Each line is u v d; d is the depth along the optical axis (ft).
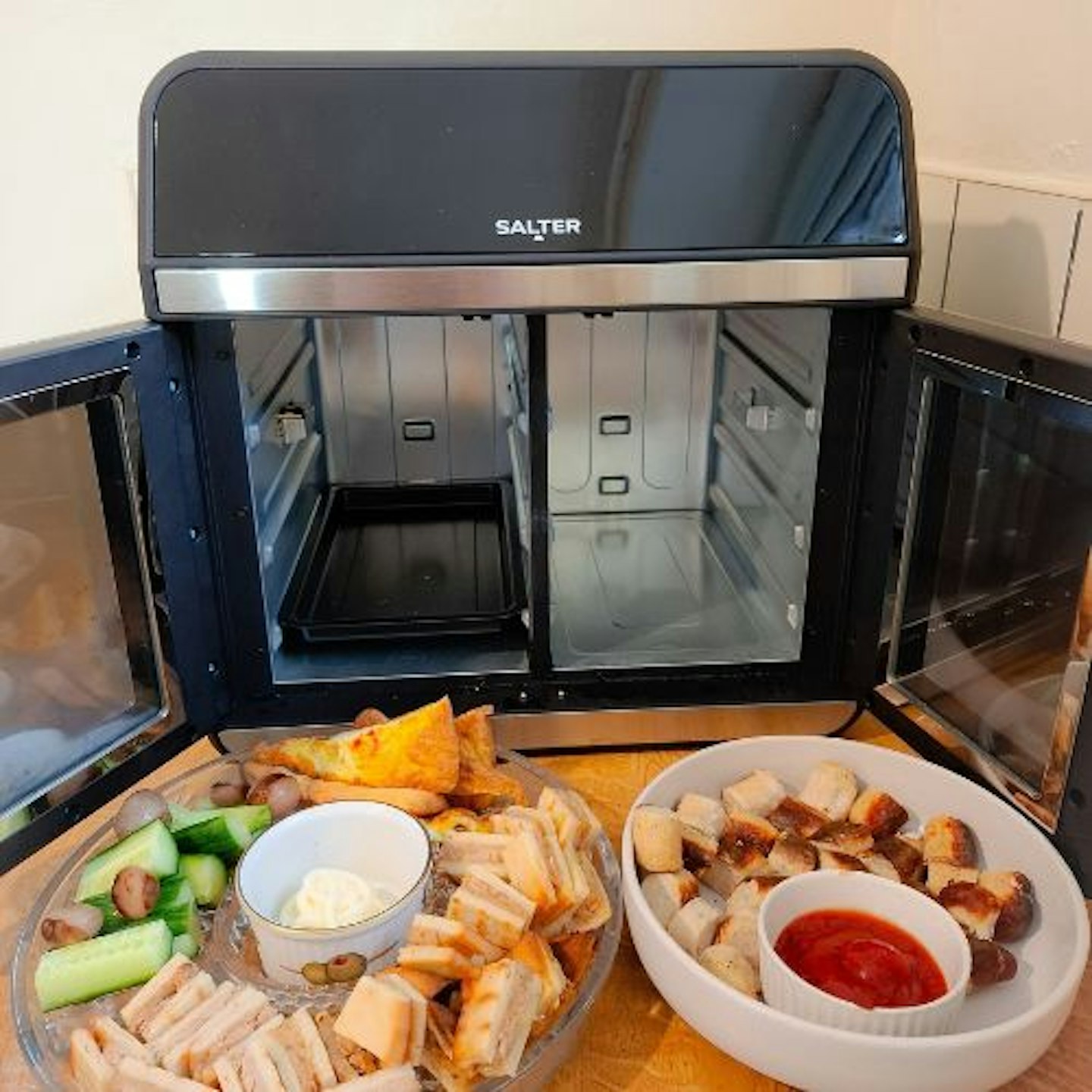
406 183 2.30
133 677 2.55
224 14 3.46
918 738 2.55
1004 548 2.43
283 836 2.18
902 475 2.44
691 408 3.67
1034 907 2.13
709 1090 1.93
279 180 2.29
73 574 2.48
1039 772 2.24
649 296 2.34
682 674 2.77
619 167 2.32
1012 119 2.92
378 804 2.24
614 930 2.14
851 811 2.39
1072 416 1.97
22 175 3.66
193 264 2.27
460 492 3.77
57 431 2.31
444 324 3.57
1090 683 1.99
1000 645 2.42
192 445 2.47
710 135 2.34
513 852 2.06
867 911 2.04
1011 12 2.89
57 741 2.43
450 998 1.91
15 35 3.46
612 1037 2.04
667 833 2.16
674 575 3.42
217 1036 1.84
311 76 2.29
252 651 2.68
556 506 3.78
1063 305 2.71
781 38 3.50
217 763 2.62
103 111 3.59
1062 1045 1.98
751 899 2.11
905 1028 1.78
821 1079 1.78
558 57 2.34
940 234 3.30
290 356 3.23
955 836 2.27
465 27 3.48
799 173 2.36
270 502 2.90
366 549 3.48
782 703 2.77
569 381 3.57
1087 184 2.62
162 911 2.15
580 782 2.71
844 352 2.48
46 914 2.19
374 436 3.75
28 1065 1.90
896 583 2.52
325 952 1.98
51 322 3.88
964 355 2.19
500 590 3.19
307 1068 1.78
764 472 3.15
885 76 2.38
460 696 2.75
